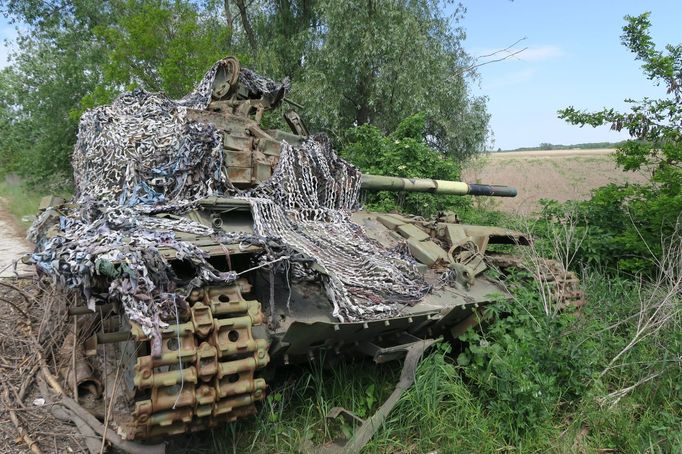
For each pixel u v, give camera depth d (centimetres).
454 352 647
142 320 377
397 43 1711
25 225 1608
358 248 595
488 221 1254
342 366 561
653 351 619
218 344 399
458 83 1859
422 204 1294
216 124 677
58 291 679
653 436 497
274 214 574
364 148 1381
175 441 484
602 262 877
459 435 491
